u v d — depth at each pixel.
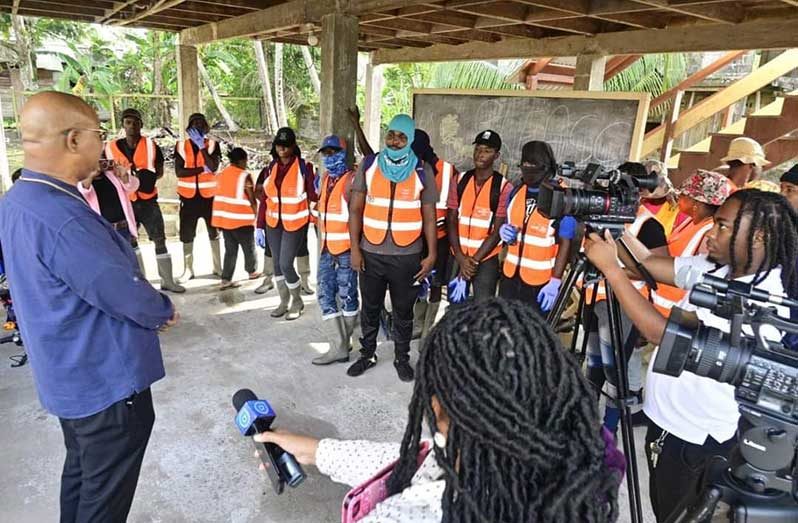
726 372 0.95
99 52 16.56
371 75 8.08
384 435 2.77
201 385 3.15
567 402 0.67
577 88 5.30
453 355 0.67
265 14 4.89
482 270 3.29
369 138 8.27
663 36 4.55
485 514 0.65
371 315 3.30
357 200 3.12
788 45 3.78
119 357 1.58
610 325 1.68
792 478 0.94
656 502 1.65
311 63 14.89
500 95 4.77
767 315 0.98
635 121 3.99
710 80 8.56
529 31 5.52
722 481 1.00
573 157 4.35
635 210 1.62
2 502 2.16
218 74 16.42
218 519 2.15
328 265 3.44
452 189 3.31
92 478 1.66
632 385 2.80
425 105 5.43
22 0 5.43
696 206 2.57
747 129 4.81
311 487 2.35
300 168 3.91
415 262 3.11
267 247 4.48
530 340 0.67
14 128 13.38
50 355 1.51
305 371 3.39
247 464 2.47
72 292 1.47
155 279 5.00
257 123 16.47
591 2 4.05
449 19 5.00
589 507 0.64
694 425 1.47
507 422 0.63
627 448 1.62
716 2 3.57
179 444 2.59
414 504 0.74
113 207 3.59
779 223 1.35
